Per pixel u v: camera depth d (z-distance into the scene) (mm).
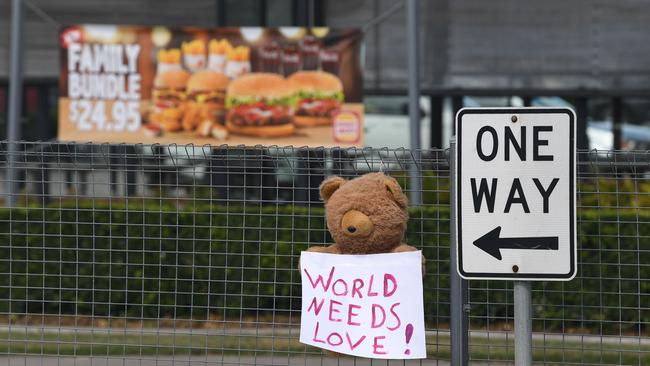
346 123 39875
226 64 40031
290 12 43438
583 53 43594
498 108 12367
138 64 40062
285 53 39875
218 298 18641
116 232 20672
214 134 40125
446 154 15758
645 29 43344
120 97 40125
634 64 43500
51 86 45125
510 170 12359
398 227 14766
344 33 39812
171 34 40062
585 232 22031
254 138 40031
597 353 19266
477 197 12398
